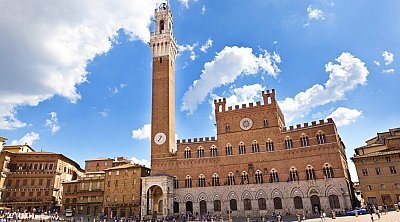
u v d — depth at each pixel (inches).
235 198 3597.4
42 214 3895.2
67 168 5009.8
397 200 3021.7
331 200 3134.8
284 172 3462.1
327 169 3240.7
